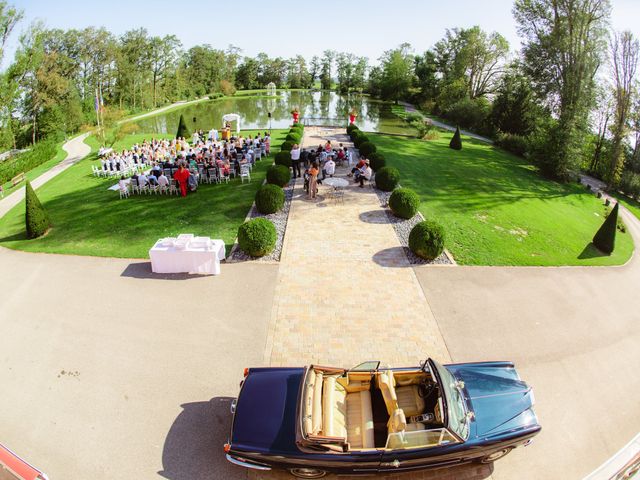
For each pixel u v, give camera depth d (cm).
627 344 1007
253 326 998
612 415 794
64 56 5581
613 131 3641
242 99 9294
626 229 2303
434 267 1304
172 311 1058
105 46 6359
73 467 662
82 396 801
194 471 655
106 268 1288
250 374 739
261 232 1282
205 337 960
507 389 712
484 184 2419
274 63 12312
